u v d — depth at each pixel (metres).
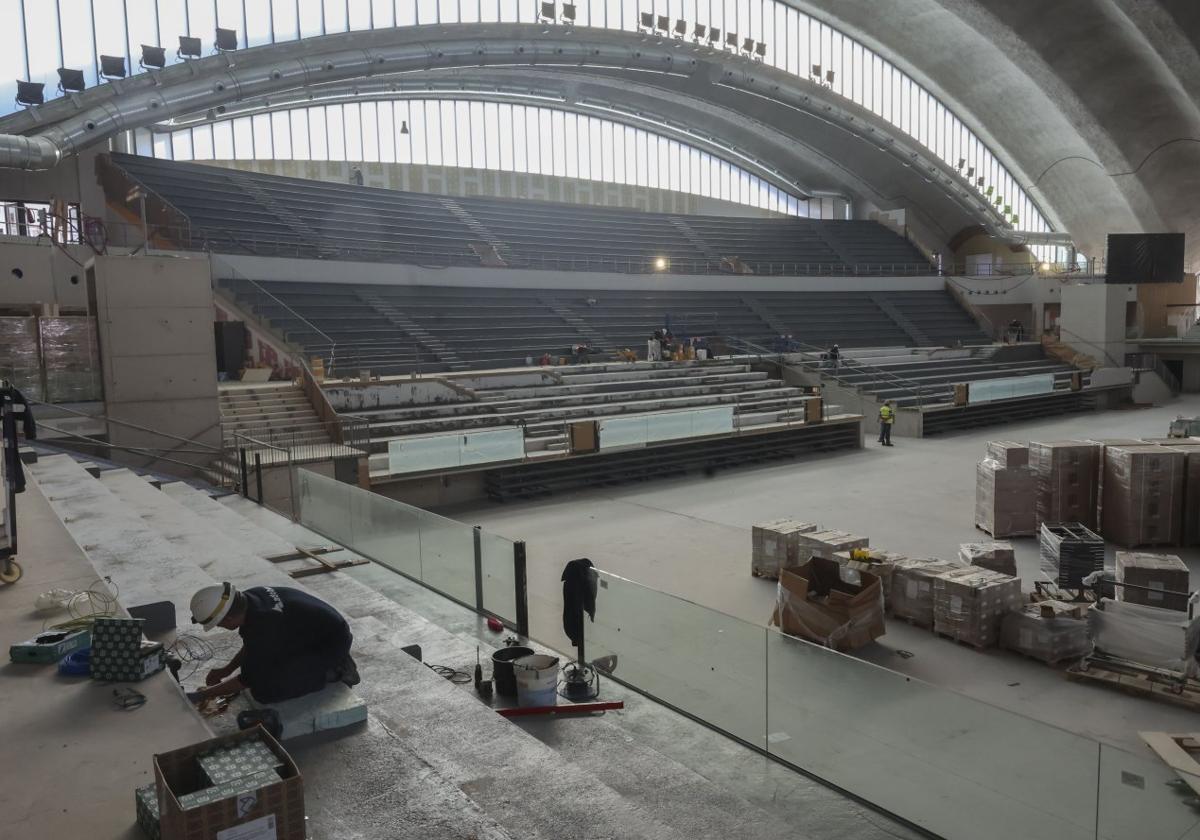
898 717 6.28
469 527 10.47
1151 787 5.04
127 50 35.16
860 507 18.14
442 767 5.34
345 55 38.91
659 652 8.21
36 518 9.17
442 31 41.56
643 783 6.27
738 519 17.17
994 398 32.59
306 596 5.64
